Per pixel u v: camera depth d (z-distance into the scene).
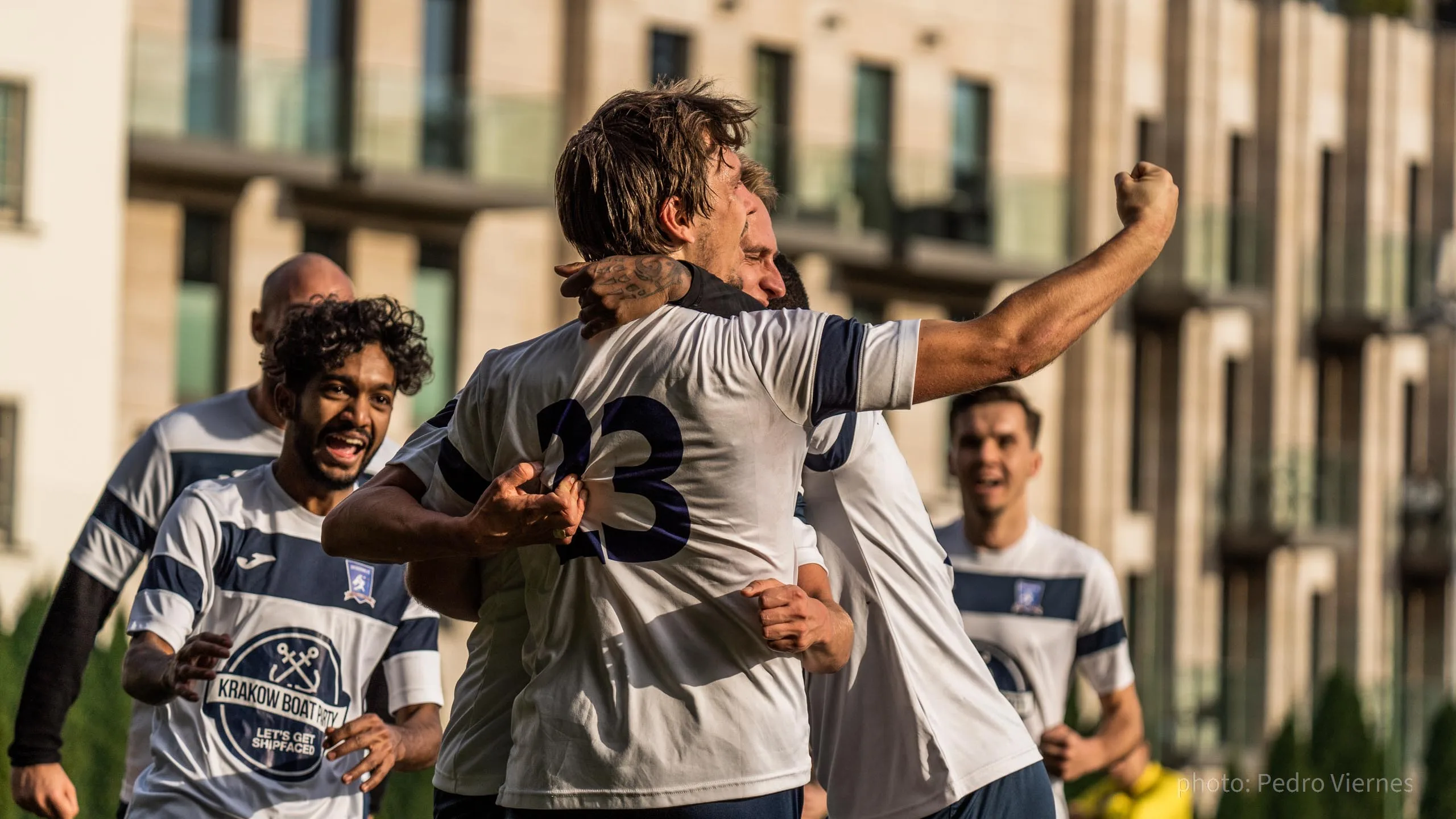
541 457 5.77
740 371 5.56
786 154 42.72
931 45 45.94
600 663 5.71
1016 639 11.02
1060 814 10.98
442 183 36.34
